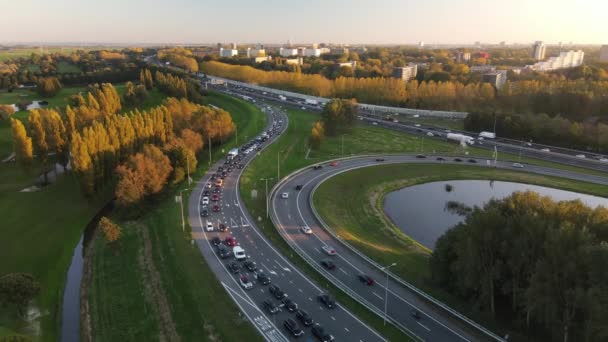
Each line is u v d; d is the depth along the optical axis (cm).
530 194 9956
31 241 12938
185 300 9412
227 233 12581
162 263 11050
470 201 17300
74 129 18925
